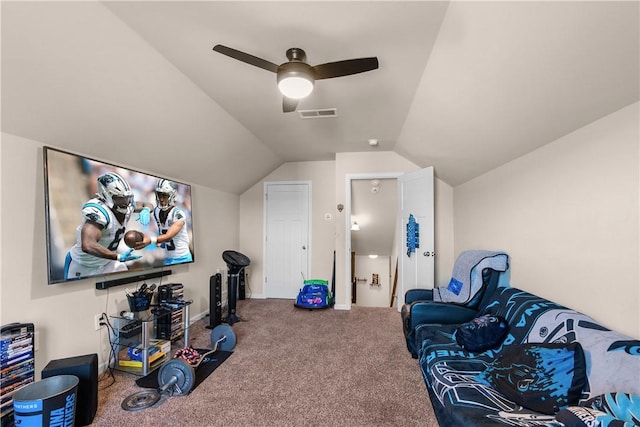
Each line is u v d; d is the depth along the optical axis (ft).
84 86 6.73
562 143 7.00
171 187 11.74
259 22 5.98
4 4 4.79
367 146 14.97
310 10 5.64
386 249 22.70
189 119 9.89
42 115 6.72
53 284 7.32
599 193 5.89
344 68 6.29
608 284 5.68
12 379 6.35
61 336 7.75
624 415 3.71
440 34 6.17
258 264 18.54
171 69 7.72
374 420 6.76
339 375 8.75
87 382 6.52
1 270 6.54
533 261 8.23
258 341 11.30
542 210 7.81
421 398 7.61
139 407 7.07
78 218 7.94
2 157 6.54
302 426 6.55
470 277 10.25
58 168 7.45
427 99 8.89
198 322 13.62
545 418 4.65
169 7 5.60
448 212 15.42
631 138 5.16
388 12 5.65
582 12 4.05
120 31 6.13
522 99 6.45
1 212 6.54
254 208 18.63
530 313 7.03
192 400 7.47
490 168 10.82
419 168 15.71
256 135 13.30
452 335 8.52
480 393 5.61
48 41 5.56
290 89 6.52
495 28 5.15
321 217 18.04
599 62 4.64
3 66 5.53
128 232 9.61
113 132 8.39
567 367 5.02
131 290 10.00
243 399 7.53
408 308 10.28
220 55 7.22
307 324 13.26
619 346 4.72
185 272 13.17
